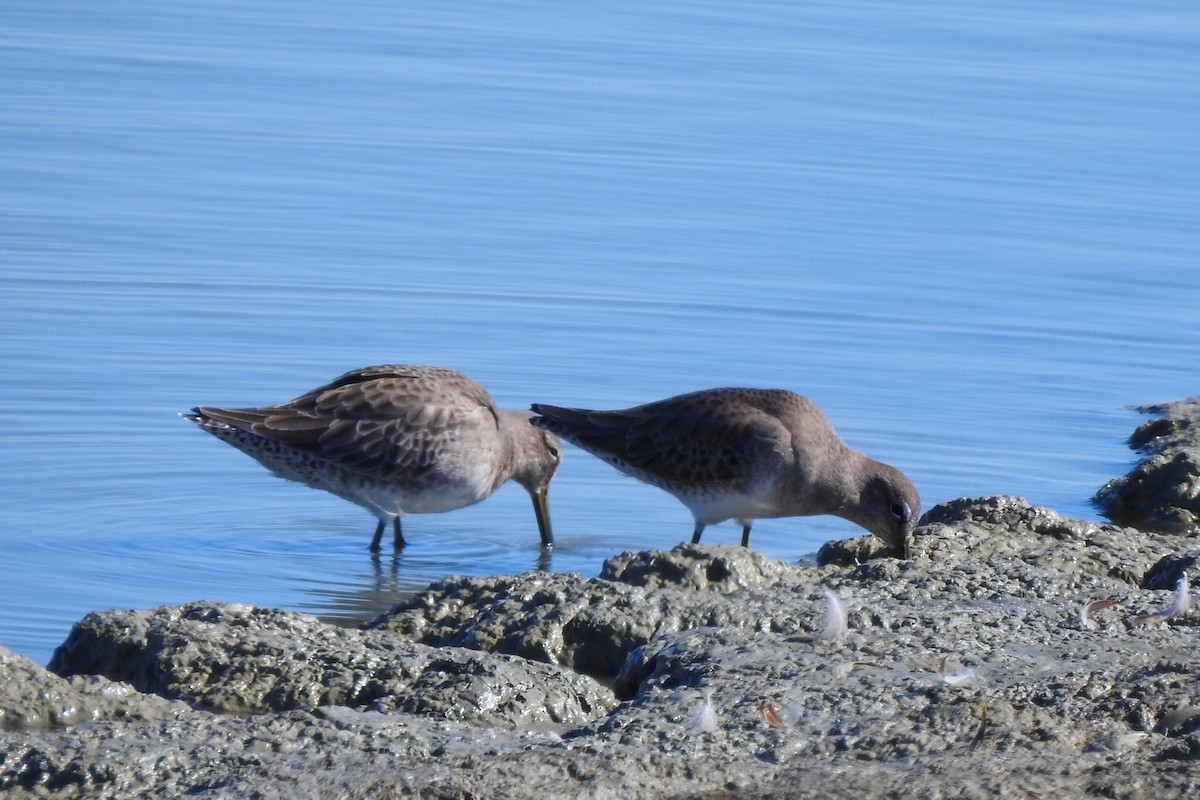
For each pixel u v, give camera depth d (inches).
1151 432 701.9
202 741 337.1
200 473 646.5
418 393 605.3
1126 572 501.0
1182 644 405.4
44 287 811.4
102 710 359.9
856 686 370.3
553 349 773.9
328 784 315.3
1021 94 1222.9
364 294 829.2
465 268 869.8
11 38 1257.4
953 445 691.4
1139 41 1362.0
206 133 1064.8
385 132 1086.4
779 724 346.6
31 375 712.4
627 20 1382.9
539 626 435.2
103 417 680.4
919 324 823.7
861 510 569.9
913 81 1241.4
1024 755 334.6
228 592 535.8
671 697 366.9
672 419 587.5
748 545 603.5
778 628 429.1
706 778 323.0
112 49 1243.2
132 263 849.5
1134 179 1053.8
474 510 655.8
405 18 1375.5
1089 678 371.6
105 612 412.5
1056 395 749.3
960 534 526.6
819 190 1014.4
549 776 319.6
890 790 317.4
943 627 419.2
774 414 575.8
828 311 833.5
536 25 1366.9
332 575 561.6
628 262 887.7
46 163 990.4
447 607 459.5
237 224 915.4
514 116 1128.2
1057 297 864.9
